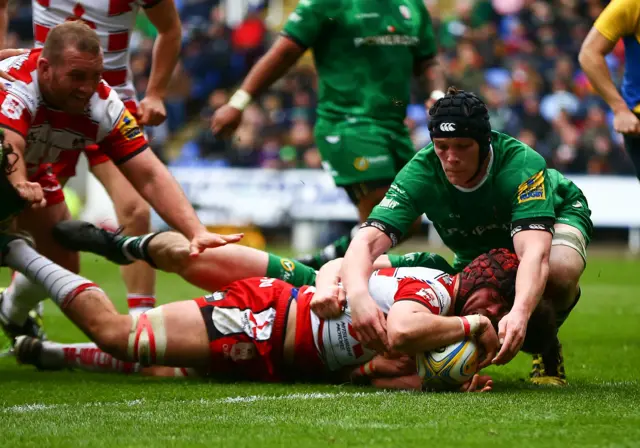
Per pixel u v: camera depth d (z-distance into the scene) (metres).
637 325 17.89
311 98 41.72
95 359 11.72
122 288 24.80
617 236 44.00
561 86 41.44
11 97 10.40
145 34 42.19
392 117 15.17
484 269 9.53
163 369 11.50
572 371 12.07
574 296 10.63
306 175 40.88
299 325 10.34
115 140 11.16
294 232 41.00
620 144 41.06
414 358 9.98
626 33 14.19
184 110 42.03
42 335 12.84
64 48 10.22
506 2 44.31
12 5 42.00
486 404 8.70
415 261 10.96
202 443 7.17
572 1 44.00
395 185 10.09
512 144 9.93
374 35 14.92
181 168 41.00
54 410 8.75
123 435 7.50
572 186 11.17
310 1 14.88
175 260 11.52
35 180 12.57
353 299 9.57
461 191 9.95
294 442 7.17
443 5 48.22
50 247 12.91
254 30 42.12
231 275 11.41
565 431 7.43
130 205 13.66
